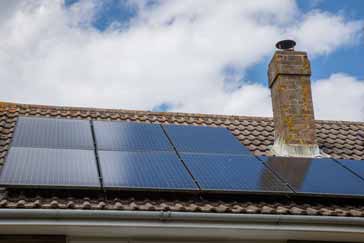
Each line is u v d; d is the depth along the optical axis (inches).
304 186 315.0
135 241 285.7
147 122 444.1
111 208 269.6
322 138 435.8
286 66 419.2
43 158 309.6
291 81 416.2
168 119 457.1
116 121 410.9
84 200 280.4
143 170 311.3
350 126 473.4
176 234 284.5
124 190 287.4
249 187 307.0
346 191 313.4
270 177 325.4
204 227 278.7
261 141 423.8
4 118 410.0
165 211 273.0
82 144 339.6
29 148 321.1
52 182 281.6
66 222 263.3
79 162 310.8
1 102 440.5
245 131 442.3
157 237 287.9
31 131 349.4
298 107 409.1
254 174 327.9
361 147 422.0
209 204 291.0
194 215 275.3
